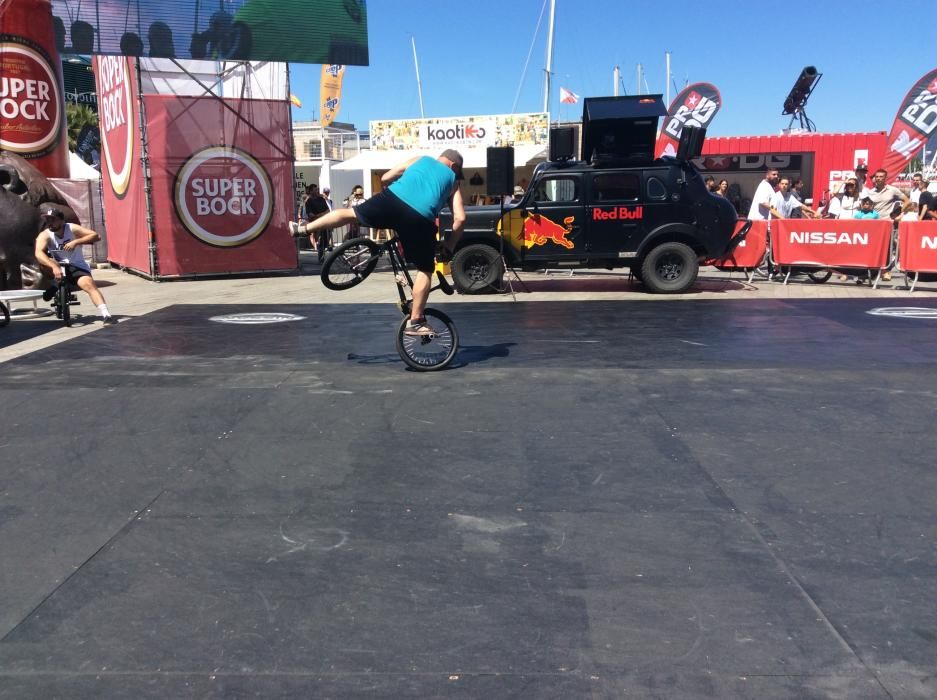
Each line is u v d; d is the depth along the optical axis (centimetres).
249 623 271
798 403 532
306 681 239
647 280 1136
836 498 372
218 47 1322
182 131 1363
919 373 616
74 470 418
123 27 1303
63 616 276
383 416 509
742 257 1265
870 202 1333
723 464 418
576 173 1122
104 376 624
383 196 588
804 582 295
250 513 362
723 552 319
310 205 1705
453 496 379
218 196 1400
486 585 296
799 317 905
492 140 2448
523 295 1135
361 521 353
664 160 1124
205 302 1089
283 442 460
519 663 247
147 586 297
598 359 679
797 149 2158
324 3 1342
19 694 233
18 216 1115
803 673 240
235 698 231
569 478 401
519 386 583
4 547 329
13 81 1384
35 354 717
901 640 257
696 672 241
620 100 1143
